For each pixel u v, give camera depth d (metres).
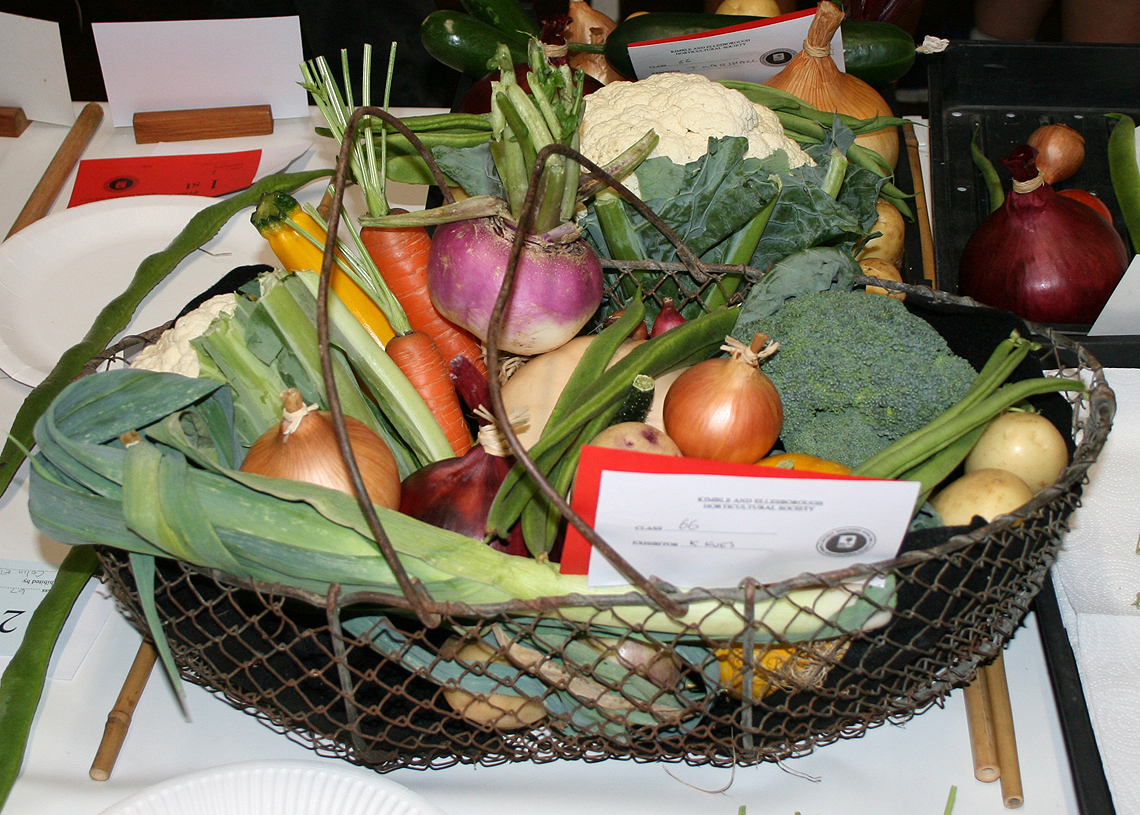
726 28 0.97
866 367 0.65
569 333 0.68
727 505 0.45
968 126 1.19
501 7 1.15
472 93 1.03
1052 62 1.17
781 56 1.01
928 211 1.11
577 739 0.54
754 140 0.81
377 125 0.78
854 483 0.44
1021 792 0.56
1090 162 1.14
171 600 0.54
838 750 0.60
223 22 1.11
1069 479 0.51
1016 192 0.88
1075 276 0.86
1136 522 0.73
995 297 0.90
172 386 0.57
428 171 0.81
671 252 0.79
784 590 0.45
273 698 0.54
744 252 0.80
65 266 1.01
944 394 0.64
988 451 0.63
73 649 0.66
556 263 0.64
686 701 0.50
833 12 0.93
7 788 0.57
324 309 0.44
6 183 1.15
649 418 0.66
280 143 1.17
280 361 0.65
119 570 0.58
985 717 0.60
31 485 0.53
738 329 0.71
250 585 0.48
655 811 0.57
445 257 0.66
